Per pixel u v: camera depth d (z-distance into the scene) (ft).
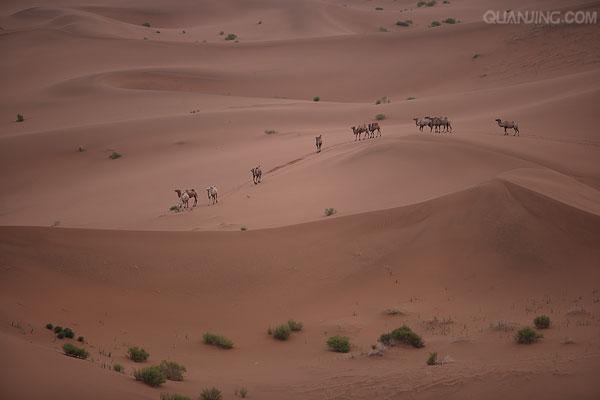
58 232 157.89
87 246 155.33
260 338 125.70
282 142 329.52
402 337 116.16
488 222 157.89
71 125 419.13
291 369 107.76
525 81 450.71
